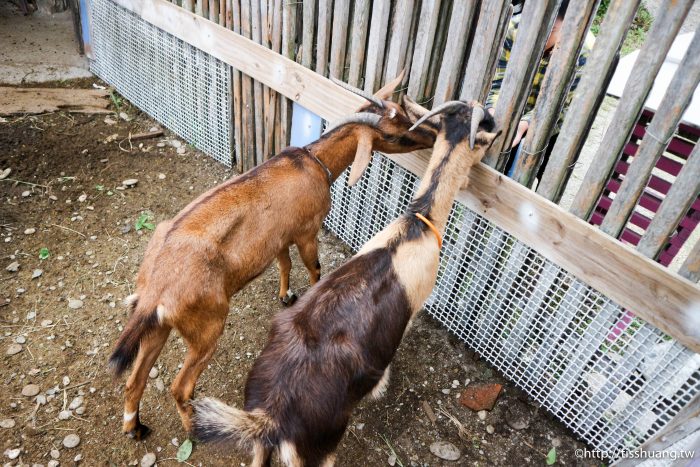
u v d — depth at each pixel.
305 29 3.24
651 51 1.95
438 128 2.54
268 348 2.03
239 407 2.77
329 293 2.12
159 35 4.44
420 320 3.37
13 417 2.55
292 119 3.77
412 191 3.15
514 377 3.03
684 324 2.12
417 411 2.82
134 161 4.48
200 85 4.31
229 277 2.40
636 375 2.45
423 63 2.80
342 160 2.86
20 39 6.12
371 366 2.08
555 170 2.44
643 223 3.50
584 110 2.22
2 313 3.05
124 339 2.08
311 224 2.84
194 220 2.30
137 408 2.44
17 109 4.80
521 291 2.89
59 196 3.97
